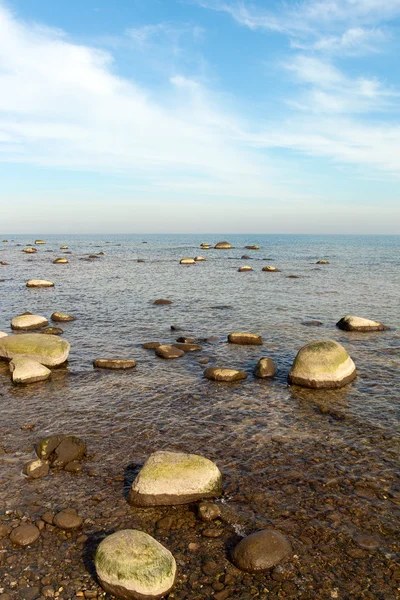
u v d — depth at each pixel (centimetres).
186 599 602
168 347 1814
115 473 920
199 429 1130
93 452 1007
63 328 2269
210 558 677
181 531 740
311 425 1159
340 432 1117
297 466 949
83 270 5384
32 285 3803
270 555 662
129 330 2231
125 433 1105
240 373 1522
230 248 10769
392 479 903
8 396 1355
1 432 1107
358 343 1997
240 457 987
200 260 6881
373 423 1173
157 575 602
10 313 2683
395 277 4666
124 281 4269
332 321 2481
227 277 4638
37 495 836
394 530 746
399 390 1415
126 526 753
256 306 2916
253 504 815
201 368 1642
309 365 1448
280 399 1341
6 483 874
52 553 683
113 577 604
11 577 632
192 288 3766
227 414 1227
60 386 1445
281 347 1931
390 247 12475
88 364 1683
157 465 848
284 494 846
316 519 772
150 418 1197
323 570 654
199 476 834
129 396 1359
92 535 727
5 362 1698
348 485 878
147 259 7250
